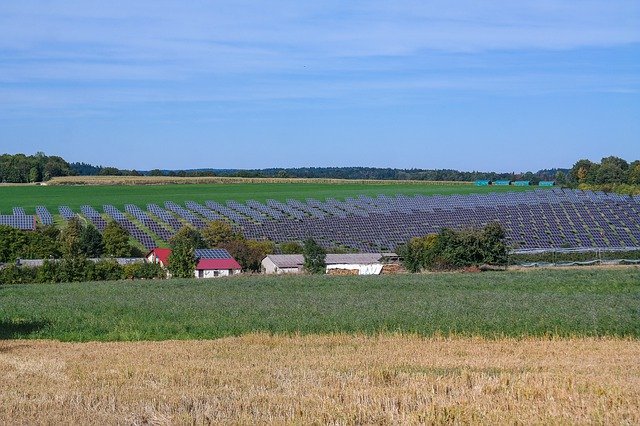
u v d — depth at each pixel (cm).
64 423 1548
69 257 7338
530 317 3350
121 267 7319
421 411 1596
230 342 2958
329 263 7750
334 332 3225
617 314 3444
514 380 1914
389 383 1934
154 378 2022
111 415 1603
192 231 9225
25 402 1720
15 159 19150
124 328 3422
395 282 5831
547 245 8944
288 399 1714
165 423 1545
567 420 1515
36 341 3084
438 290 5219
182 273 7406
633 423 1502
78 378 2036
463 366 2259
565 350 2681
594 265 7738
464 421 1527
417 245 8031
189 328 3397
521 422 1502
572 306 3797
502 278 5972
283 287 5600
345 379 1978
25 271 6988
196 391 1819
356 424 1536
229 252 8394
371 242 9219
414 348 2731
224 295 4884
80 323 3581
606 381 1911
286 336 3130
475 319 3312
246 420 1548
